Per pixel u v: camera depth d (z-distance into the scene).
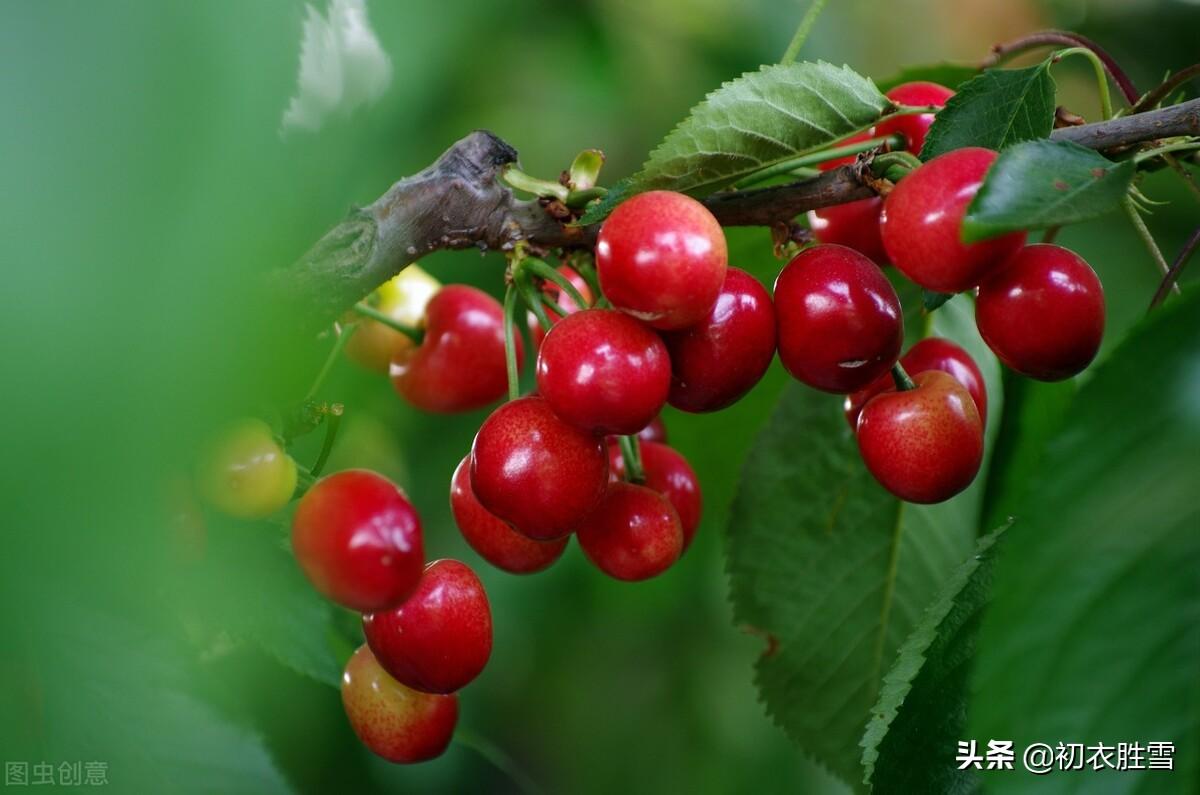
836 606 0.59
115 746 0.46
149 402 0.25
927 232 0.48
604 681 0.78
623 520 0.52
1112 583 0.44
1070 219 0.45
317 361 0.50
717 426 0.62
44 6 0.25
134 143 0.25
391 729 0.52
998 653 0.44
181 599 0.46
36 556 0.33
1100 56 0.52
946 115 0.50
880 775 0.50
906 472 0.51
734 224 0.51
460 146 0.51
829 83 0.50
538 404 0.50
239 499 0.47
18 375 0.23
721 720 0.77
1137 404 0.45
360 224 0.50
